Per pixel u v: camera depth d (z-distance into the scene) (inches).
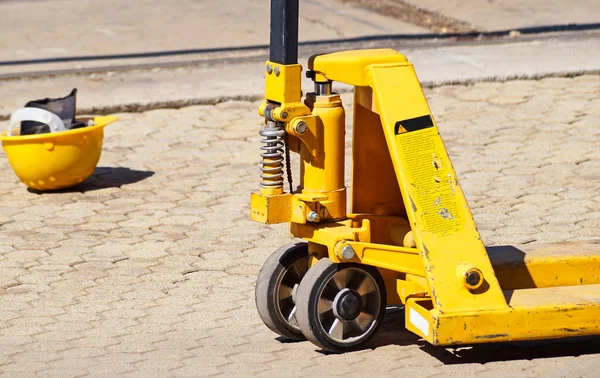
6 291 411.5
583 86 718.5
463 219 324.5
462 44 840.3
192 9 1024.2
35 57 823.1
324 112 333.1
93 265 439.5
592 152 588.4
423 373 324.8
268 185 338.0
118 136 635.5
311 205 335.6
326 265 330.6
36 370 334.3
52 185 531.2
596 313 322.0
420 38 872.9
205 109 687.1
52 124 524.7
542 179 546.0
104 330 371.9
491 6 999.6
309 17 978.1
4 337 366.0
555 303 321.7
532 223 482.0
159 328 373.4
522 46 826.2
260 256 449.4
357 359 338.3
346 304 332.8
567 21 919.7
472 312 313.6
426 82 719.1
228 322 378.6
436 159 326.6
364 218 351.9
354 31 906.7
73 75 764.6
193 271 432.5
